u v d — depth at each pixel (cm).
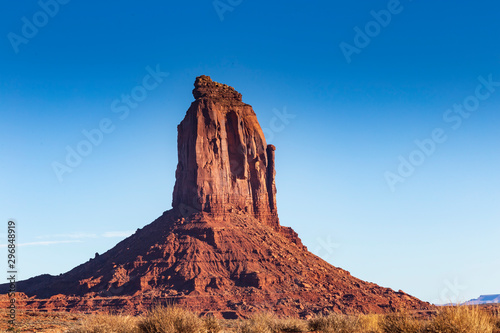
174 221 17112
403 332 2416
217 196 17400
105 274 15325
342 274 16950
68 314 10494
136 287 14288
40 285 16450
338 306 13675
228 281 14400
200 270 14625
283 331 3853
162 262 15038
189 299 13162
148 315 3006
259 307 13050
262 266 15275
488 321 2194
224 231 16338
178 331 2845
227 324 7538
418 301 15412
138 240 17025
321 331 3684
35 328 5406
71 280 15625
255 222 17750
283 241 17550
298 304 13450
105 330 3108
